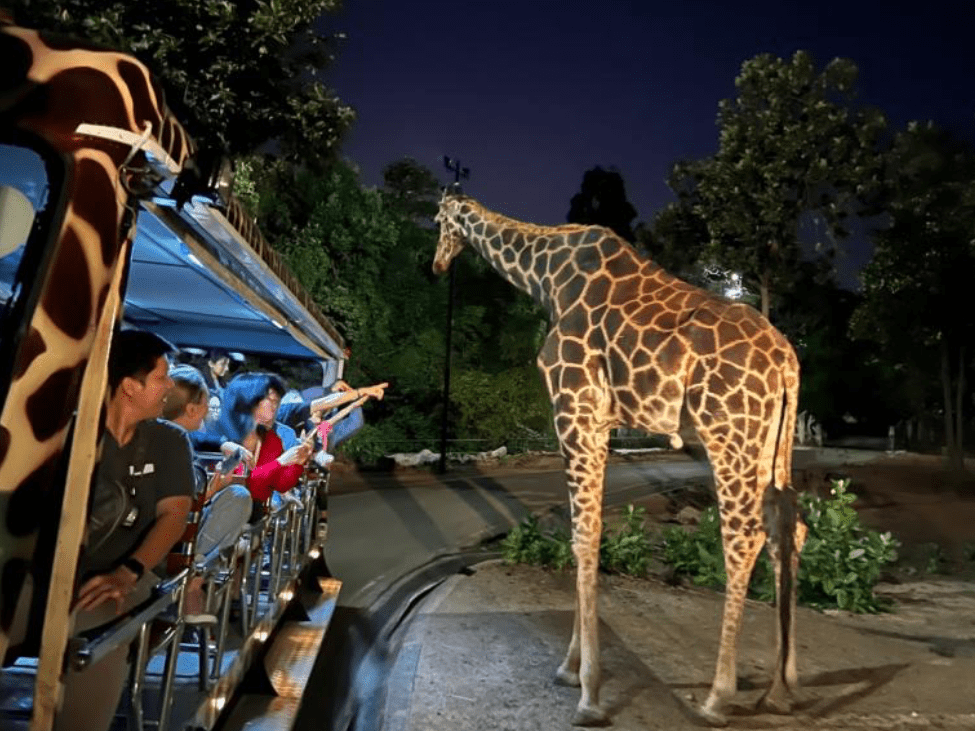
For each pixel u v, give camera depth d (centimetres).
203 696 361
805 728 555
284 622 673
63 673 213
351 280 2577
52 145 214
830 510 1020
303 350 807
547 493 1989
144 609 262
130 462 304
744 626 816
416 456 2525
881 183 2928
